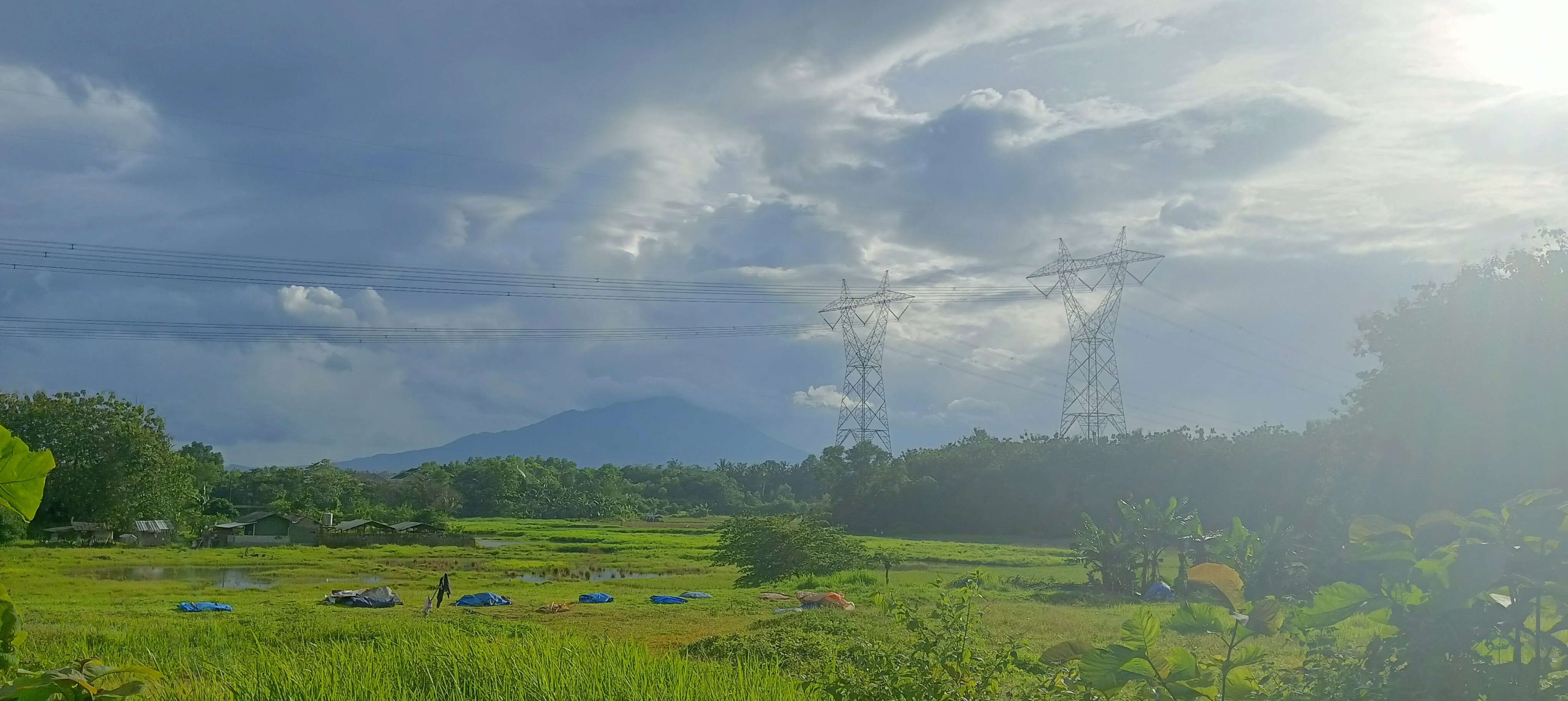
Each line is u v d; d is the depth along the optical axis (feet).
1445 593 16.42
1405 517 102.42
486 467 470.80
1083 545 133.59
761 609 100.32
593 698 30.48
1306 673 20.89
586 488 496.23
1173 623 18.08
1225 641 17.92
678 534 327.88
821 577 137.18
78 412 231.50
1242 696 17.97
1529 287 98.99
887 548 223.30
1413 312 109.81
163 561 193.47
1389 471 106.83
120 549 219.41
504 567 192.85
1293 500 213.05
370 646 39.47
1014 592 118.21
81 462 226.99
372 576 165.17
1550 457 93.35
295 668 32.55
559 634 51.80
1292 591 90.84
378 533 272.72
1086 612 87.15
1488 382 98.48
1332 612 17.70
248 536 268.41
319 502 386.52
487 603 109.70
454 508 435.94
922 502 297.94
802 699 31.76
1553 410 93.97
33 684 13.20
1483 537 16.99
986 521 287.28
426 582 151.53
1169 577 139.13
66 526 234.38
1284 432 237.66
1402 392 106.42
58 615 82.28
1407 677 16.67
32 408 227.20
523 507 463.42
